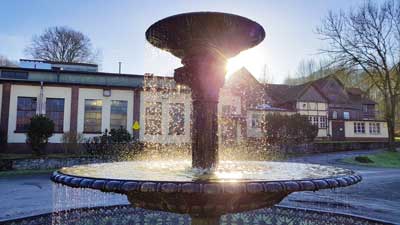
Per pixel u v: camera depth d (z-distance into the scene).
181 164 4.36
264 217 6.03
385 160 21.58
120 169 3.61
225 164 4.37
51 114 21.17
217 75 3.79
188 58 3.78
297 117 25.41
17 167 15.90
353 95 42.31
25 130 20.62
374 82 25.91
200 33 3.54
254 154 22.20
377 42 25.34
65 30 44.47
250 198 2.80
